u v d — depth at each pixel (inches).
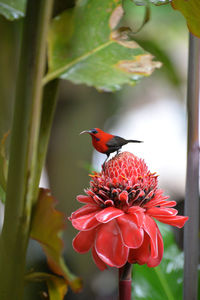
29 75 121.0
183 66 266.5
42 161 124.0
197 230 124.5
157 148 302.7
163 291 132.3
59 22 127.0
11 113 131.3
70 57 127.2
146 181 119.0
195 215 124.5
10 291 121.2
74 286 123.5
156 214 118.2
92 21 127.3
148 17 124.8
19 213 121.1
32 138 121.2
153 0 120.0
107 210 117.2
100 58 128.6
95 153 239.3
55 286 124.3
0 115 130.0
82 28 127.3
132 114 310.3
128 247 116.3
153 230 117.2
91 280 229.9
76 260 223.5
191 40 124.6
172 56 251.8
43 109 125.2
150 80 285.7
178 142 305.3
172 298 131.7
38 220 122.4
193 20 119.9
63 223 122.3
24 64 121.1
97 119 247.9
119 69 129.5
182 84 271.6
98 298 233.8
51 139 239.6
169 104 308.0
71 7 127.6
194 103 124.5
